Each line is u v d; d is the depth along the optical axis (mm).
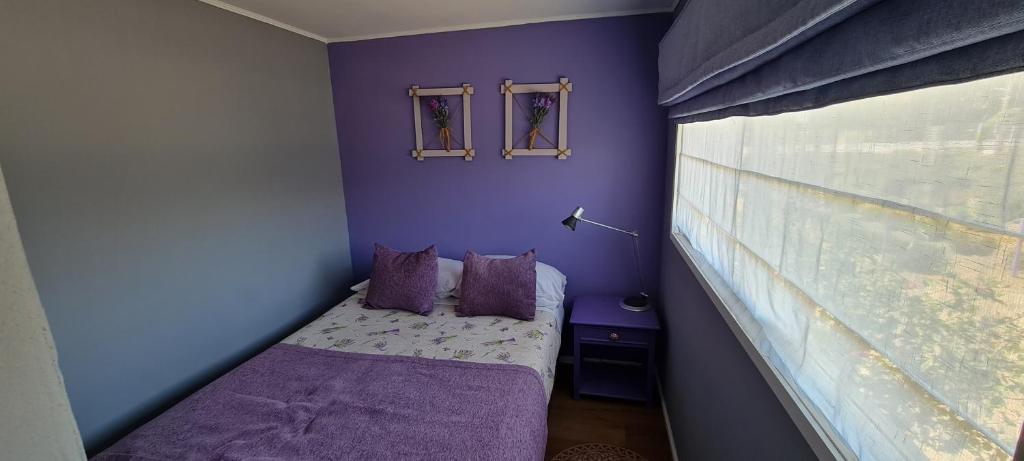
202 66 2006
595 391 2529
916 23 482
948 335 513
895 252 596
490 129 2736
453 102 2756
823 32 691
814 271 824
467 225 2926
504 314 2406
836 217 748
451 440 1410
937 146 527
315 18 2396
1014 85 428
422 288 2480
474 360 1933
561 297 2648
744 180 1263
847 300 708
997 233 451
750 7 909
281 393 1711
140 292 1761
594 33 2479
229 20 2141
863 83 630
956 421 503
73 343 1547
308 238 2752
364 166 2996
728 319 1236
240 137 2227
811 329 829
